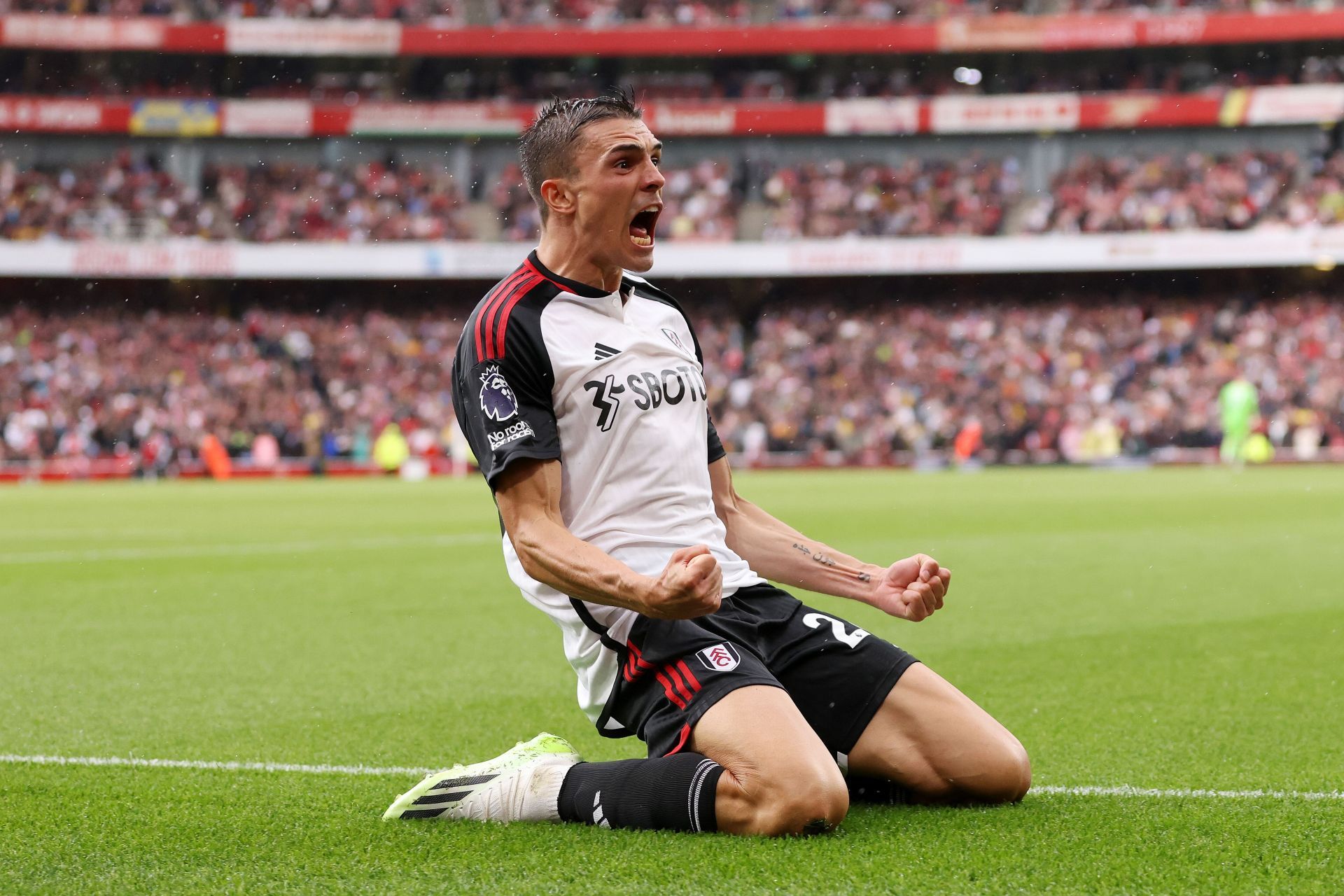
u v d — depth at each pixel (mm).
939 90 41656
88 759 4227
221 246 36812
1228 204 38094
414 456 34688
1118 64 40906
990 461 35250
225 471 33031
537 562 3064
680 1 41188
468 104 38844
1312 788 3631
